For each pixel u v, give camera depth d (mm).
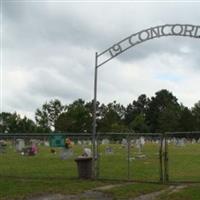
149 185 20766
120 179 23391
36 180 22422
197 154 50344
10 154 43375
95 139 23953
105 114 145000
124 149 51469
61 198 17031
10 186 19812
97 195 17812
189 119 161000
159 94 186500
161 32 23562
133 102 188625
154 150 53469
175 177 25531
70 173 27156
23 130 153125
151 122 182375
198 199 16547
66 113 145750
